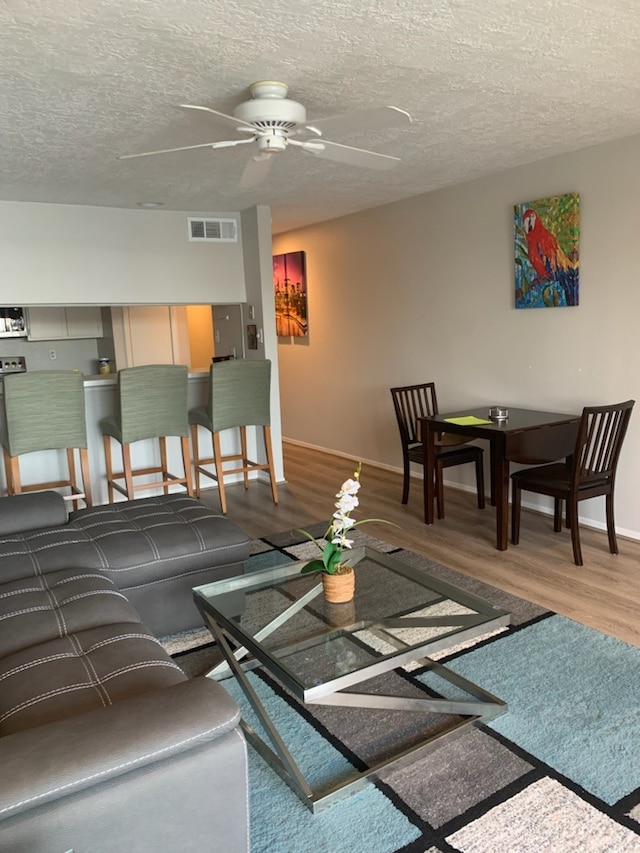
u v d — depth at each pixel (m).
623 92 2.66
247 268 5.19
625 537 3.81
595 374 3.83
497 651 2.59
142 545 2.68
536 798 1.81
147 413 4.21
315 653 2.02
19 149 3.13
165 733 1.31
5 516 2.90
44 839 1.20
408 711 2.24
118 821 1.27
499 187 4.23
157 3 1.76
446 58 2.24
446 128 3.12
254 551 3.79
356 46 2.11
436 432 4.20
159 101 2.54
